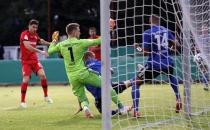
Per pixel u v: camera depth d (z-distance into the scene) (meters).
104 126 13.16
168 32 19.73
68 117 21.48
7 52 71.31
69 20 84.44
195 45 17.45
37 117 21.86
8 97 35.50
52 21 83.75
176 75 19.86
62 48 20.48
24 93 27.02
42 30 83.75
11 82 50.69
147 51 19.69
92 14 85.31
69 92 38.84
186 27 17.58
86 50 20.83
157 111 20.61
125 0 16.39
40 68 28.20
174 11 17.83
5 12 86.69
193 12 16.80
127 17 16.98
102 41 13.13
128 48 20.48
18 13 86.06
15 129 18.20
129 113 20.62
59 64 50.03
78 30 20.67
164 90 25.50
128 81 19.62
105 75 13.12
